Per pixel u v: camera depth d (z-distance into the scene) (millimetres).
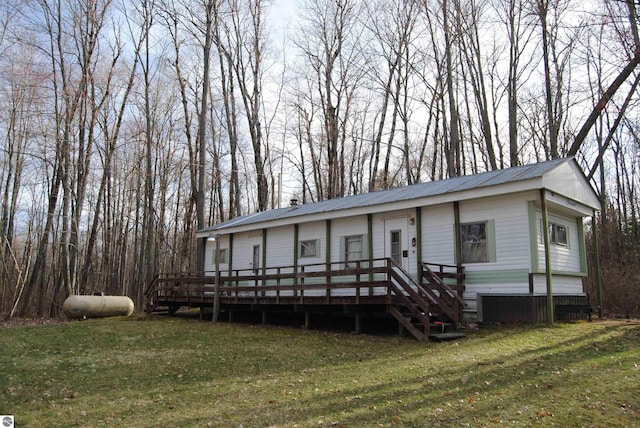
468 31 24406
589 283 17500
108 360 9148
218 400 6191
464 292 12945
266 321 15086
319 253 16828
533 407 5469
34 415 5715
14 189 27516
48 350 10352
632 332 9969
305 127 34062
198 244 22422
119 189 36250
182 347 10500
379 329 12477
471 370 7242
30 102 24391
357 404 5789
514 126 22141
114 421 5434
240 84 29203
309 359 8898
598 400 5645
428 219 13914
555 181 12469
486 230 12727
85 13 22734
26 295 22938
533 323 11453
